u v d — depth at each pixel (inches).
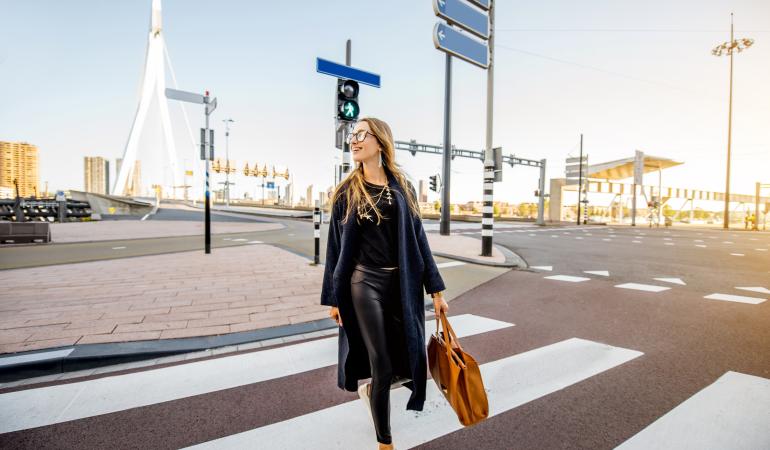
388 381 69.1
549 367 117.5
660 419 88.0
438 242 501.4
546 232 828.0
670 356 127.5
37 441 77.2
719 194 2201.0
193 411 89.9
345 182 75.2
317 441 78.4
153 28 3164.4
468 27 331.9
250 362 118.6
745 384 106.4
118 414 88.0
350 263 71.9
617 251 464.4
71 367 111.0
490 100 355.9
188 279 233.9
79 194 1456.7
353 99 249.1
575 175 1358.3
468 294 224.1
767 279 281.9
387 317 72.1
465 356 65.7
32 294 190.9
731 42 1119.0
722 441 79.1
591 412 91.0
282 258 330.3
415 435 81.4
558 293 227.3
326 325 151.4
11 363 105.3
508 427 84.6
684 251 476.4
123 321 148.6
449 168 592.4
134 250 386.3
